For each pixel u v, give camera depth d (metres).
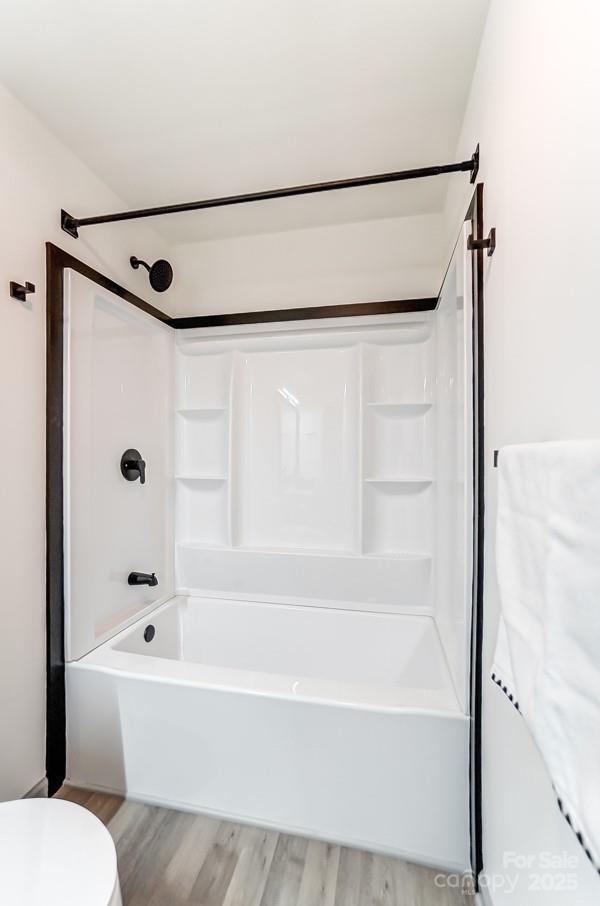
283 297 2.14
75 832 0.84
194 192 1.82
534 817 0.72
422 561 1.91
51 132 1.44
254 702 1.25
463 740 1.13
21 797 1.27
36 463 1.34
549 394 0.67
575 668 0.44
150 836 1.23
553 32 0.64
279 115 1.39
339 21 1.06
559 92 0.62
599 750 0.40
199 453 2.24
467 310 1.13
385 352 2.03
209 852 1.19
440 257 1.97
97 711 1.39
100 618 1.61
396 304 1.93
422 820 1.15
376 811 1.18
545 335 0.69
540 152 0.70
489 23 1.02
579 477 0.46
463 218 1.42
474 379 1.13
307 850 1.19
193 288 2.25
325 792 1.21
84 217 1.61
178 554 2.18
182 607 2.12
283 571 2.05
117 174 1.69
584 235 0.55
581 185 0.56
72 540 1.45
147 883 1.10
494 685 0.97
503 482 0.70
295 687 1.27
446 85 1.26
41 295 1.37
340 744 1.20
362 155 1.61
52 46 1.13
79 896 0.70
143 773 1.35
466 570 1.13
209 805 1.30
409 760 1.16
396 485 2.02
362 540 1.98
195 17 1.05
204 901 1.06
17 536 1.27
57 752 1.38
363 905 1.05
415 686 1.80
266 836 1.24
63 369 1.43
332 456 2.08
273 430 2.15
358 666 1.92
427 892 1.08
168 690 1.32
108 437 1.68
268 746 1.25
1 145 1.25
